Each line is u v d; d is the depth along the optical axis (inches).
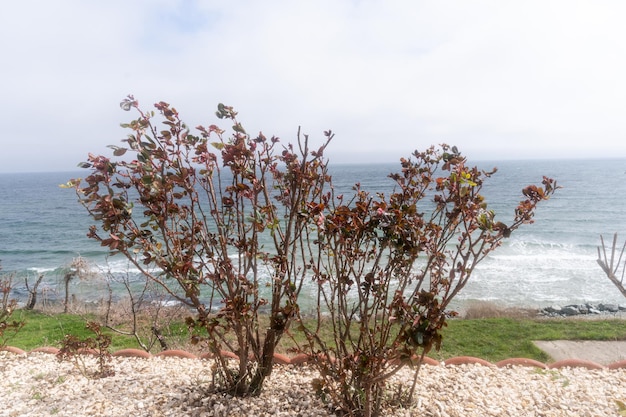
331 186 126.3
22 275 895.7
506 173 5339.6
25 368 174.2
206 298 613.6
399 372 159.6
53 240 1576.0
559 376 158.6
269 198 139.5
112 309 456.1
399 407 128.6
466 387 146.5
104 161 109.5
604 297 693.9
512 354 357.4
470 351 365.4
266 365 136.9
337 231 104.6
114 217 109.3
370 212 105.7
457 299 639.8
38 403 135.0
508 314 535.5
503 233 110.0
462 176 110.7
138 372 164.7
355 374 105.2
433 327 88.1
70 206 2913.4
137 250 112.9
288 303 107.0
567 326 422.6
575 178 4227.4
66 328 404.8
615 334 391.5
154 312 400.2
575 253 1054.4
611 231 1417.3
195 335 127.5
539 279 804.0
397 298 98.9
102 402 132.1
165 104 115.6
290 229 127.8
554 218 1750.7
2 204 3211.1
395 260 107.0
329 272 117.2
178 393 136.8
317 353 114.1
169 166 118.6
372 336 111.4
